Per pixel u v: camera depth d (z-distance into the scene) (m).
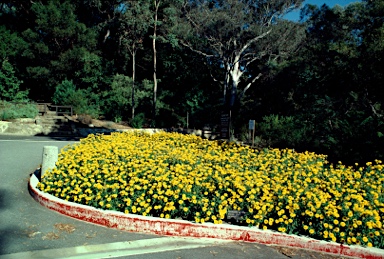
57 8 23.77
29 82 24.11
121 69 32.38
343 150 10.86
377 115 13.23
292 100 26.06
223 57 30.22
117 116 23.41
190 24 29.72
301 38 29.17
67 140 15.36
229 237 4.97
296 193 5.29
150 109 27.36
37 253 4.19
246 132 19.95
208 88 34.09
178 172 5.99
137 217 5.11
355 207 4.76
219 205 5.14
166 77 32.09
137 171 5.93
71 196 5.87
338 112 15.23
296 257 4.50
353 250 4.55
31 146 12.33
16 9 27.97
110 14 31.81
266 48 29.69
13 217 5.30
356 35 17.45
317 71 18.73
